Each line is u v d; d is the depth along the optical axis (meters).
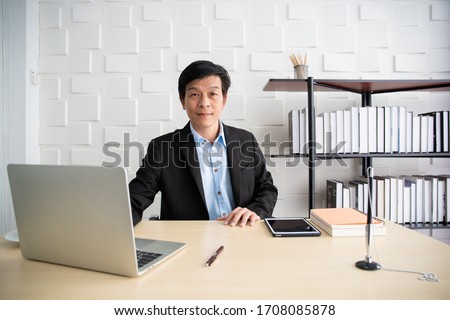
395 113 1.51
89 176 0.53
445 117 1.50
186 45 1.72
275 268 0.58
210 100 1.21
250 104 1.73
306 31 1.71
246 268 0.58
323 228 0.84
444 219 1.54
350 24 1.72
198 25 1.72
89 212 0.54
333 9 1.71
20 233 0.62
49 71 1.74
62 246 0.59
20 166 0.58
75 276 0.56
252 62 1.72
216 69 1.18
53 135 1.75
